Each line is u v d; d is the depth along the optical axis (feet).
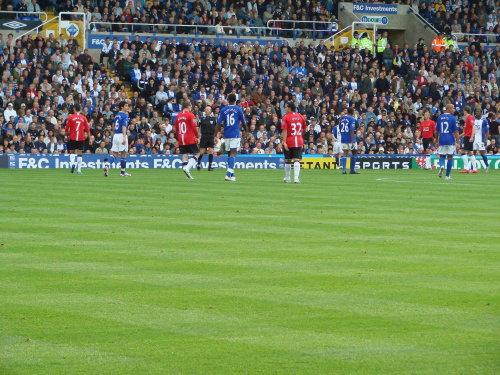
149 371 45.14
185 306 59.72
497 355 48.11
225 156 245.65
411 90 298.97
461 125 299.99
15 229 98.02
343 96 284.20
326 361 46.96
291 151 176.45
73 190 150.10
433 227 102.73
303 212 117.60
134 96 260.83
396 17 352.08
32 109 243.60
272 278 69.87
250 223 104.78
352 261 78.23
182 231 97.19
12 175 195.00
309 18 334.65
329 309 58.95
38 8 296.71
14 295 63.10
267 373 44.88
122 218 108.78
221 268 74.28
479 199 141.18
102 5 304.91
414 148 278.05
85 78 261.03
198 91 276.21
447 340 51.13
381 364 46.42
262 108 274.57
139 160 238.89
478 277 70.74
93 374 44.62
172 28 307.99
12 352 48.52
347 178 197.06
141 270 73.20
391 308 59.36
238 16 320.50
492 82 323.78
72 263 76.38
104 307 59.31
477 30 354.95
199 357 47.65
